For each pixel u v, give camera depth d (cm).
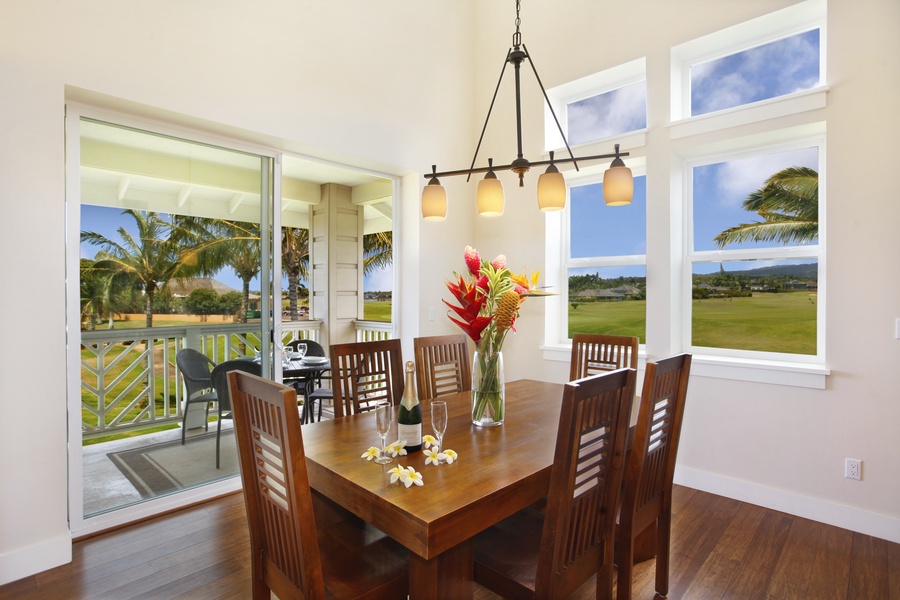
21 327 210
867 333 249
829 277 260
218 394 294
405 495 134
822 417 263
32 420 213
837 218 258
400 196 405
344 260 583
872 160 248
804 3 268
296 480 120
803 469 269
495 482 143
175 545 234
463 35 423
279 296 318
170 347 274
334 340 574
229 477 298
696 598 198
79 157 240
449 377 285
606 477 154
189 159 281
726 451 296
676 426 191
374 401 256
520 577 146
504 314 194
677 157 328
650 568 221
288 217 584
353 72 336
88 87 227
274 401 122
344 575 142
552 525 134
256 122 285
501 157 414
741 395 290
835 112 258
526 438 186
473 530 131
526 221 399
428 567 131
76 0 223
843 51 256
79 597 195
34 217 213
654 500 188
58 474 219
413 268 395
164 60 250
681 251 333
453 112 412
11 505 208
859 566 220
